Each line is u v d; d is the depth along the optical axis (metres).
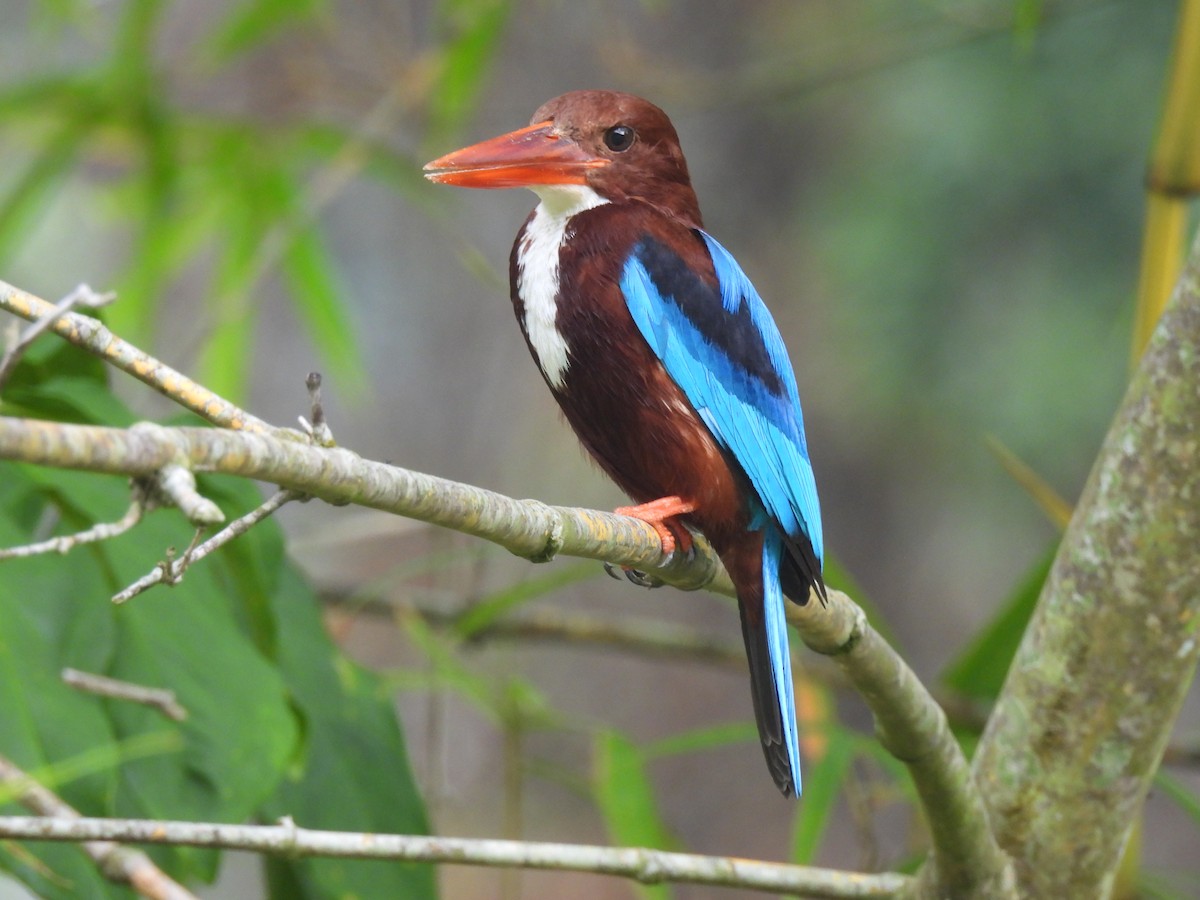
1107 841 5.58
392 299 20.44
